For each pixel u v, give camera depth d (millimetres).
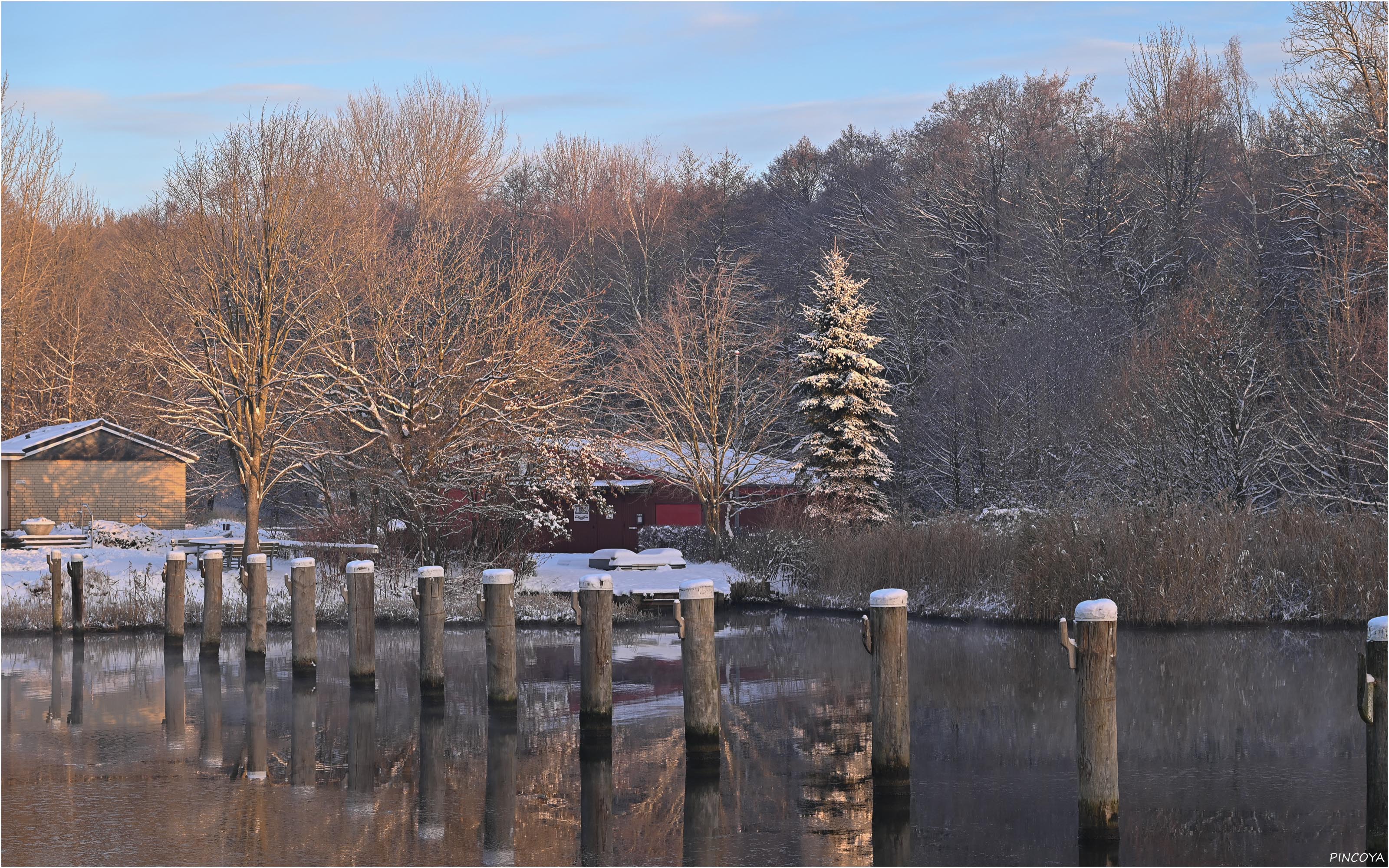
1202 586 26844
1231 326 39094
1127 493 37156
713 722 13195
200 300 37312
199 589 29922
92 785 12703
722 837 10734
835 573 35219
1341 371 38625
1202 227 55156
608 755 13844
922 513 44688
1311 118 45844
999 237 63000
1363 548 26969
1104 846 10305
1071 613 27703
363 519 37250
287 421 40062
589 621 14555
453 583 32688
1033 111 64375
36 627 26641
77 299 56875
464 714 16422
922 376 59188
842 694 18109
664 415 48344
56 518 50125
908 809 11531
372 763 13578
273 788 12500
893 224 65062
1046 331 51969
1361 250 42094
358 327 39469
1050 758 13672
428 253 40531
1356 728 15359
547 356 38219
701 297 53719
